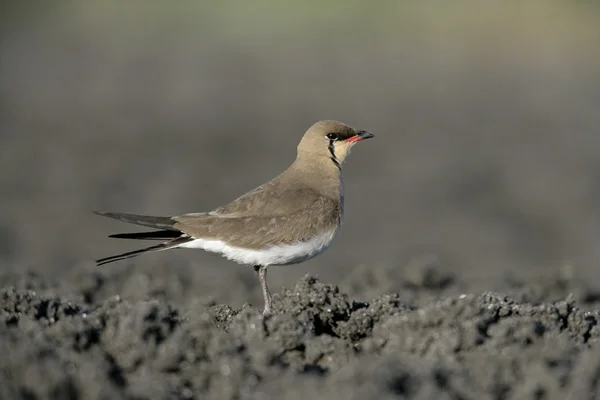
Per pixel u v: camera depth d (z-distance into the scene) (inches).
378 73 1136.2
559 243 693.9
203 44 1266.0
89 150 876.0
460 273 580.4
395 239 693.9
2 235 679.7
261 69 1161.4
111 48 1246.3
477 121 962.7
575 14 1251.8
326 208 382.0
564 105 1007.0
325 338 292.2
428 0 1327.5
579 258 665.0
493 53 1190.3
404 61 1179.9
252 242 368.5
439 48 1211.2
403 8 1330.0
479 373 261.1
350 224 721.0
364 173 824.3
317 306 325.1
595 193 779.4
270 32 1302.9
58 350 269.3
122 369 275.9
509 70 1133.7
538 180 806.5
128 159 852.6
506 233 706.8
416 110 998.4
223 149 884.6
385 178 812.0
